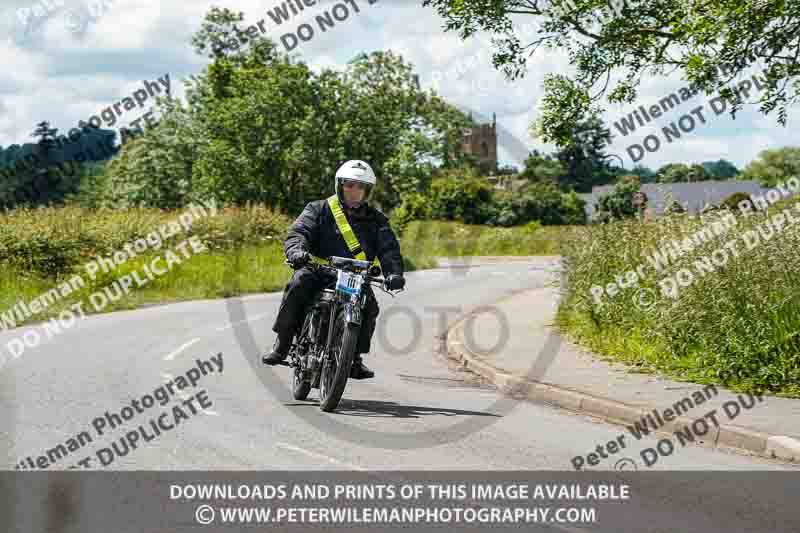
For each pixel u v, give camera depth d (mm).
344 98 112500
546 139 32062
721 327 27328
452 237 127625
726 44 27938
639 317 32969
